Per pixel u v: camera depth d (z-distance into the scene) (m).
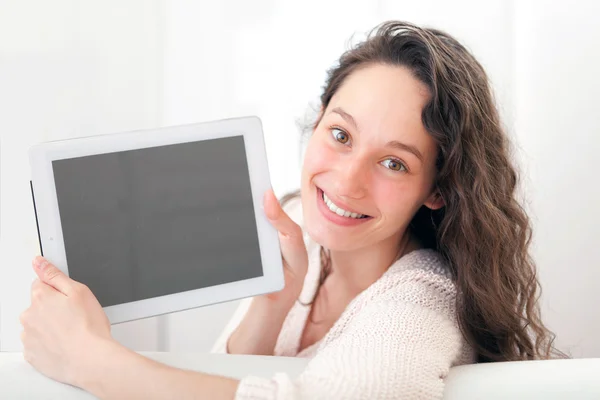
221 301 0.86
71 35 1.54
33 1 1.52
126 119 1.59
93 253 0.81
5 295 1.49
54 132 1.54
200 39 1.62
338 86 1.05
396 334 0.79
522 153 1.49
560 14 1.46
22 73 1.52
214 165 0.86
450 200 1.02
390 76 0.96
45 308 0.77
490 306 1.00
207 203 0.85
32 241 1.51
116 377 0.72
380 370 0.71
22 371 0.77
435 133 0.96
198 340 1.60
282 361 0.81
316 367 0.73
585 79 1.45
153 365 0.72
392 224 1.00
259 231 0.87
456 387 0.77
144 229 0.83
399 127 0.94
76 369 0.74
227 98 1.63
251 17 1.62
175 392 0.70
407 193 0.98
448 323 0.91
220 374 0.77
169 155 0.84
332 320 1.14
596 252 1.46
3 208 1.51
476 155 1.00
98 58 1.56
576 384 0.76
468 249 1.02
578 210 1.47
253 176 0.87
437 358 0.78
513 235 1.08
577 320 1.48
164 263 0.84
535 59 1.49
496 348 1.06
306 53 1.61
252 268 0.87
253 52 1.62
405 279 0.95
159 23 1.60
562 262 1.49
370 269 1.10
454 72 0.97
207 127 0.85
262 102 1.63
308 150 1.03
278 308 1.11
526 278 1.12
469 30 1.54
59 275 0.79
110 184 0.82
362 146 0.95
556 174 1.48
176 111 1.62
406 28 1.00
